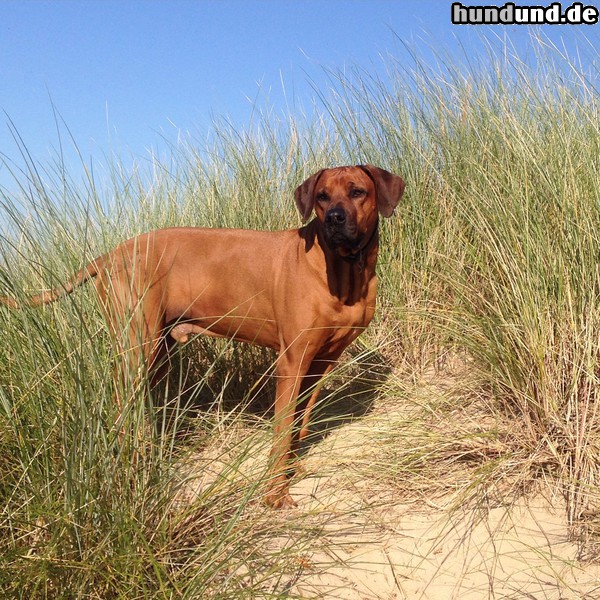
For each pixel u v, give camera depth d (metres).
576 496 1.48
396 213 2.43
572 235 1.79
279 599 1.22
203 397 2.12
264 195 2.55
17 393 1.30
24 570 1.09
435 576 1.36
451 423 1.77
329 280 1.62
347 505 1.58
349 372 2.19
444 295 2.30
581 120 2.15
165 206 2.57
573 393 1.62
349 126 2.63
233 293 1.75
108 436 1.24
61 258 1.68
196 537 1.32
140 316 1.66
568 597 1.27
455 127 2.53
